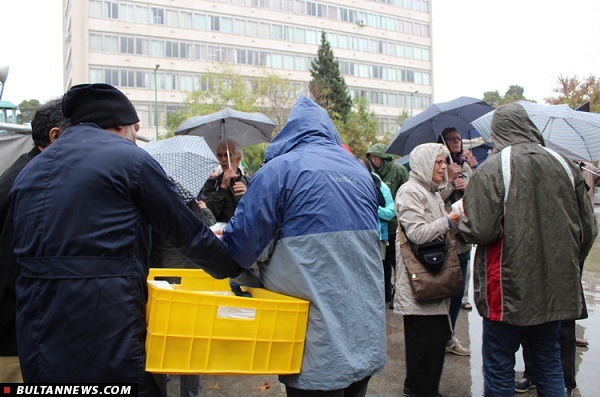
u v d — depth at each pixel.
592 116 3.85
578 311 2.76
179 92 54.03
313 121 2.19
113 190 1.72
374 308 2.02
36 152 2.44
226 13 57.16
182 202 1.85
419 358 3.24
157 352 1.73
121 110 1.95
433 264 3.14
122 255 1.72
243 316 1.84
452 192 4.54
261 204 1.93
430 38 75.75
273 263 1.98
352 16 67.81
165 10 53.84
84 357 1.64
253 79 40.28
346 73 67.06
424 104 74.94
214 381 4.05
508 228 2.73
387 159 6.62
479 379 4.00
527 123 2.92
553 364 2.94
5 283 2.27
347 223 1.96
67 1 60.66
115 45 51.62
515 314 2.72
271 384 3.98
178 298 1.74
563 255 2.73
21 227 1.77
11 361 2.33
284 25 61.25
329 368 1.87
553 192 2.75
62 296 1.66
